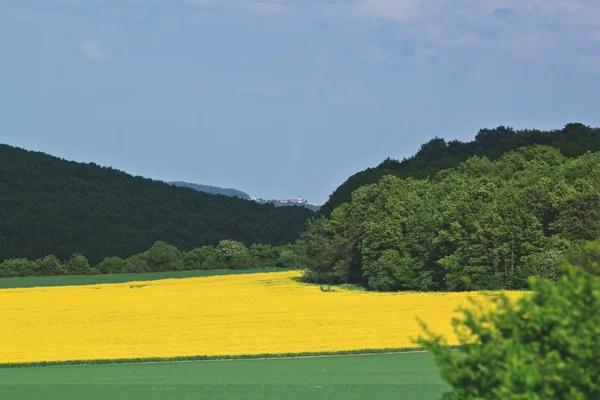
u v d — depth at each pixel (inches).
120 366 3257.9
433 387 2578.7
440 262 6505.9
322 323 4296.3
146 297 5940.0
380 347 3550.7
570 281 814.5
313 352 3474.4
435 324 4114.2
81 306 5270.7
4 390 2615.7
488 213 6520.7
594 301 788.0
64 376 2982.3
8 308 5182.1
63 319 4613.7
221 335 3978.8
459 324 885.2
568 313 788.0
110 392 2539.4
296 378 2832.2
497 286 6240.2
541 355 797.9
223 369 3107.8
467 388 802.2
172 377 2903.5
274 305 5147.6
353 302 5177.2
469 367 804.6
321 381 2748.5
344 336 3868.1
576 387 750.5
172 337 3946.9
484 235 6466.5
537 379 753.0
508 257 6378.0
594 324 770.2
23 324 4434.1
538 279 844.0
